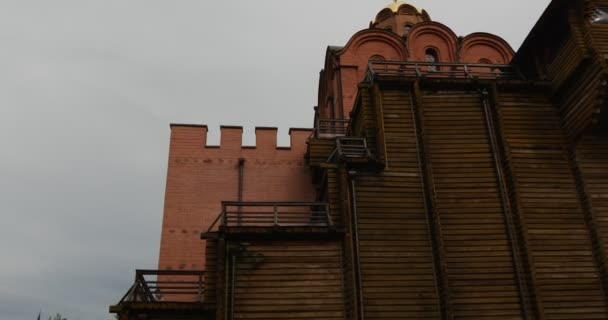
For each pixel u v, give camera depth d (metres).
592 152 18.72
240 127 26.77
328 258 17.19
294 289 16.69
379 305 16.48
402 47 29.66
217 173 25.75
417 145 19.12
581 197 18.12
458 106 19.81
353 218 17.66
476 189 18.31
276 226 17.31
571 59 18.52
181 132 26.34
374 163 18.36
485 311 16.52
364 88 20.23
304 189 25.86
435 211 17.62
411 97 19.97
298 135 26.94
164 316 16.92
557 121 19.55
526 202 17.98
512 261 17.22
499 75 21.77
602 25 18.12
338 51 29.62
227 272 16.77
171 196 25.03
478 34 30.42
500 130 18.95
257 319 16.20
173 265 23.83
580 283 16.92
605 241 17.34
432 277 17.05
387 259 17.16
